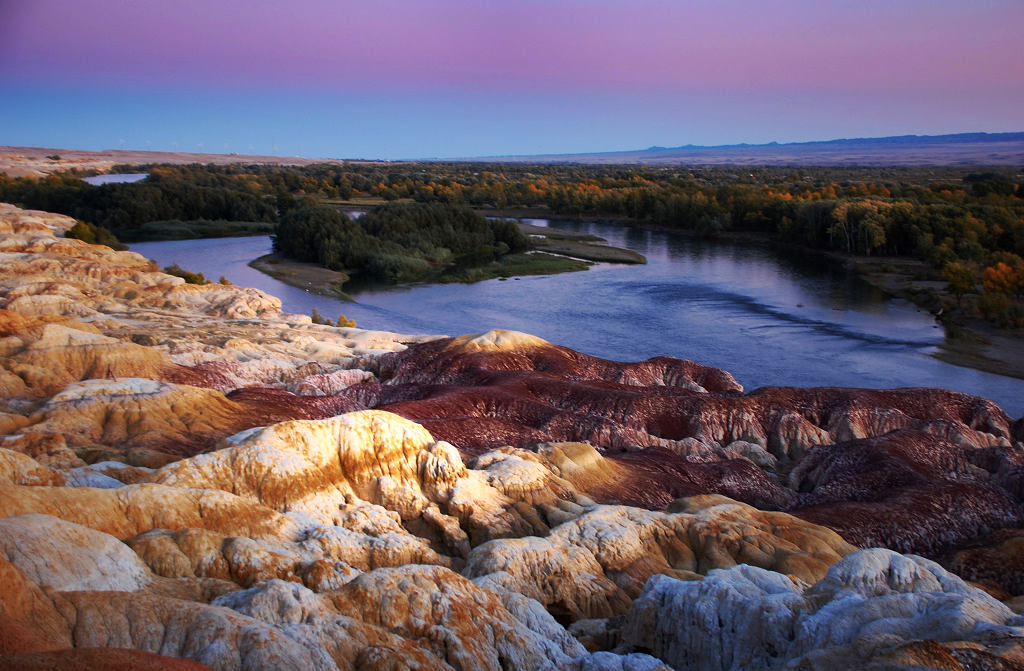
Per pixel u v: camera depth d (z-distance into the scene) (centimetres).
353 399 5475
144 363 5147
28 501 2277
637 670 2050
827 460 4728
